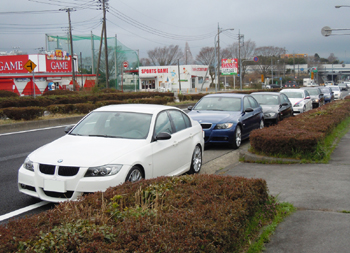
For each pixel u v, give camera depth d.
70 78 54.19
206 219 3.23
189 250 2.76
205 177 4.60
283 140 8.09
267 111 14.12
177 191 4.04
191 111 11.62
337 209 4.79
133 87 71.25
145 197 3.82
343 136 11.66
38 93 50.22
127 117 6.40
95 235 2.76
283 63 99.31
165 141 6.19
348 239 3.84
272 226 4.14
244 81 98.56
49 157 5.18
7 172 7.80
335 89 43.16
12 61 53.53
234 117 10.82
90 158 5.03
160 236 2.80
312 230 4.11
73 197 4.85
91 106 21.20
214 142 10.45
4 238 2.71
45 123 17.28
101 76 62.34
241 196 3.98
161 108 6.79
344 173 6.72
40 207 5.44
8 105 20.41
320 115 13.05
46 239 2.66
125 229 2.89
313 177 6.52
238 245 3.52
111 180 4.87
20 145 11.48
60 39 64.69
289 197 5.37
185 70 70.00
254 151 8.59
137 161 5.28
